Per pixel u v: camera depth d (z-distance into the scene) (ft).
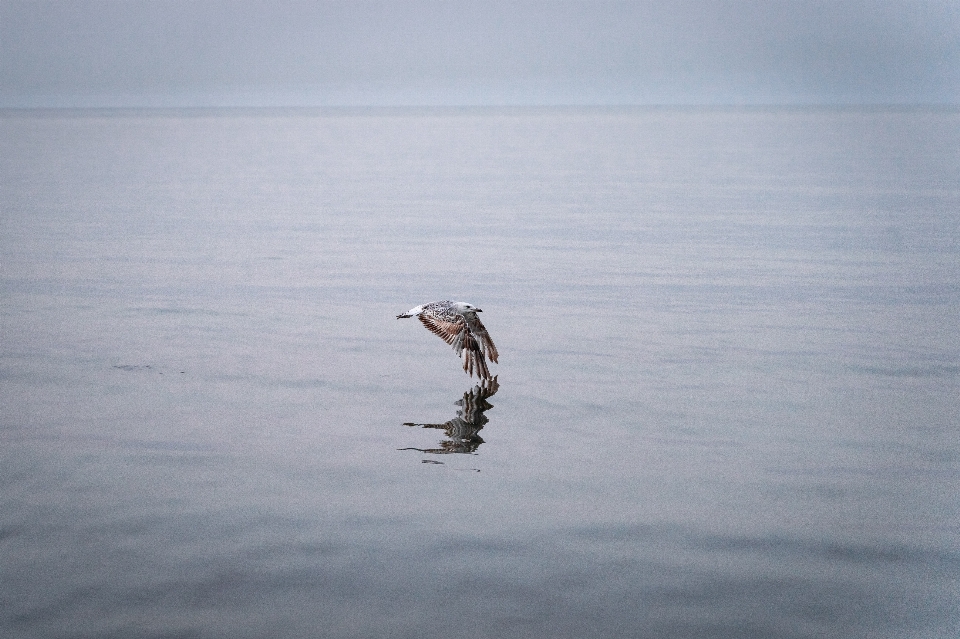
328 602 35.76
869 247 126.11
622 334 76.43
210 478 46.60
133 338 74.64
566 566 38.34
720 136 497.05
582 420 55.21
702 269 108.58
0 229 144.05
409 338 74.69
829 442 51.98
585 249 124.57
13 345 72.13
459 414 56.08
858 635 33.78
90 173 265.75
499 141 465.47
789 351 71.26
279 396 59.52
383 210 174.81
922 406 58.08
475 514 42.80
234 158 340.18
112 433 52.70
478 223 154.20
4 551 39.17
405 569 38.06
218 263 112.68
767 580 37.37
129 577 37.29
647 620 34.71
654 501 44.29
